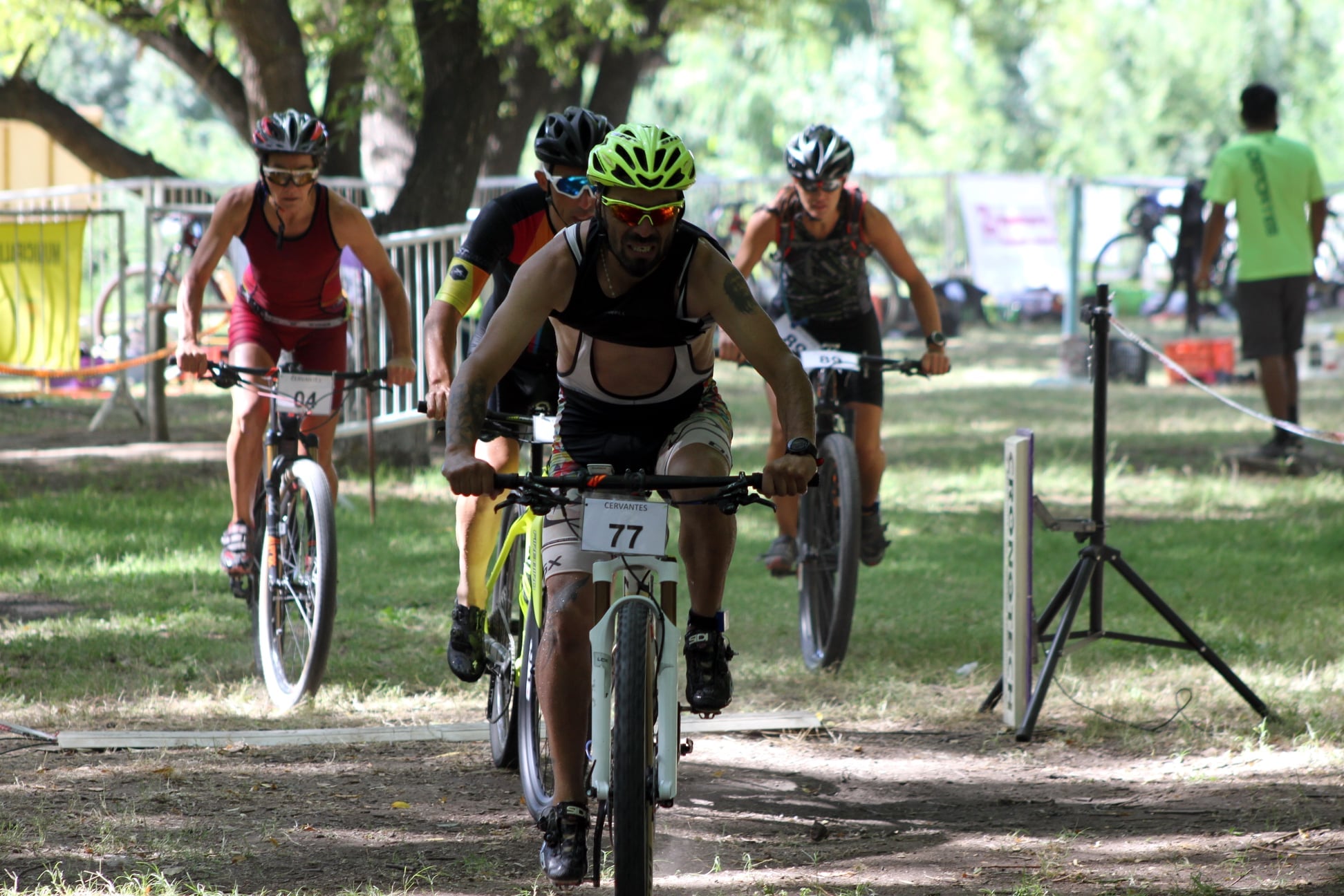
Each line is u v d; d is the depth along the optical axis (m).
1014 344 48.75
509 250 9.49
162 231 31.30
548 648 7.37
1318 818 8.78
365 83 31.11
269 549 12.04
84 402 32.28
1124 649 13.14
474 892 7.67
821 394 13.28
